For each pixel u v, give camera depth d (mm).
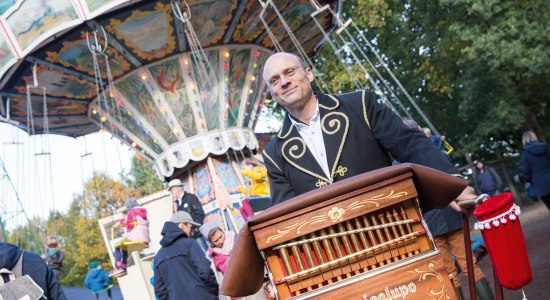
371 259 1978
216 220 10281
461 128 24984
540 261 8484
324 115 2795
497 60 18812
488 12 18922
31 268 3922
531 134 8281
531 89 22688
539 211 17594
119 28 8844
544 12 19047
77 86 10141
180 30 9406
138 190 29516
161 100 10344
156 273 6148
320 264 1976
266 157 2941
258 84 11406
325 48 21625
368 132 2750
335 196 1978
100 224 13016
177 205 8984
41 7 8047
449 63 22812
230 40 10375
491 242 2188
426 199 2221
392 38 23797
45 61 9008
